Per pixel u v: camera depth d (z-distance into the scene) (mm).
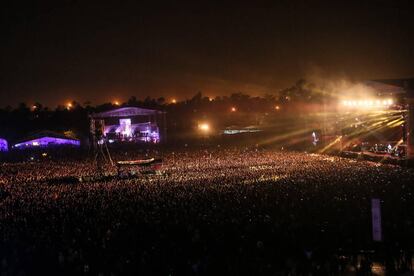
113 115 89938
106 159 63406
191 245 21422
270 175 43062
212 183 39375
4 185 44188
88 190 38656
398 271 19031
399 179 36344
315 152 68688
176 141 91562
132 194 35000
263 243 21219
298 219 24625
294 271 18625
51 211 30531
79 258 20781
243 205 28562
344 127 66750
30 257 21359
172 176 47000
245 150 73312
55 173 52438
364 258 19828
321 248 20266
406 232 21969
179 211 27750
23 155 72688
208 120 120062
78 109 125000
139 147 81562
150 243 22203
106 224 26125
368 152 60188
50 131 85125
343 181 35938
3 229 26438
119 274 18922
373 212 20812
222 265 19062
